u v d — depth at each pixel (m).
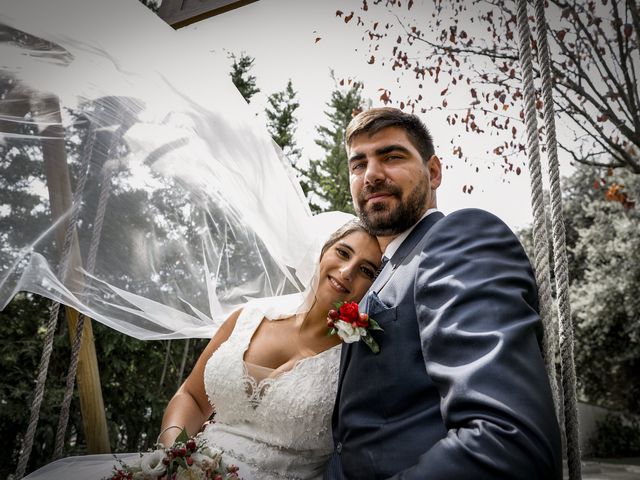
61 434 2.80
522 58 1.59
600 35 5.03
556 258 1.51
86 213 2.66
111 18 2.47
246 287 2.95
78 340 2.88
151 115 2.56
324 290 2.25
